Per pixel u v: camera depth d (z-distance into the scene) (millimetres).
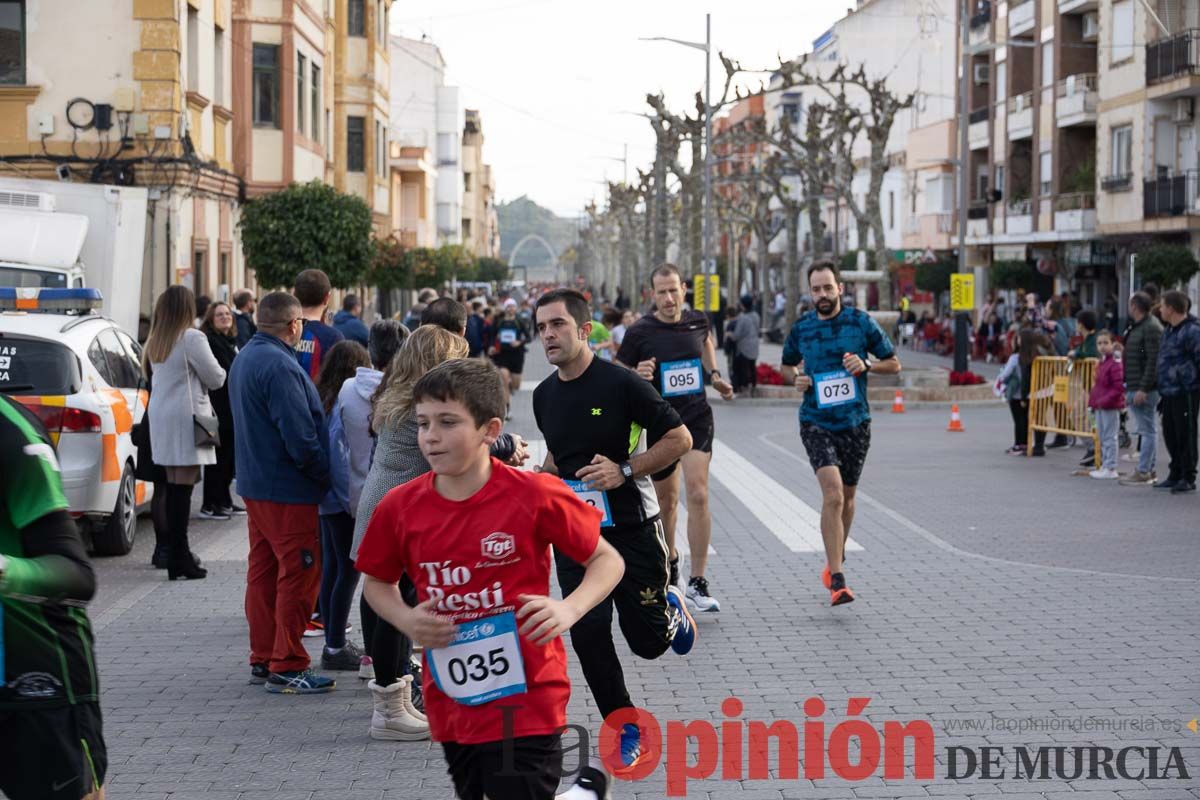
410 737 6926
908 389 30156
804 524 13703
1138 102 44750
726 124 114062
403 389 6680
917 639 8797
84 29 24203
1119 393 17047
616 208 100062
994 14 59656
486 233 166000
